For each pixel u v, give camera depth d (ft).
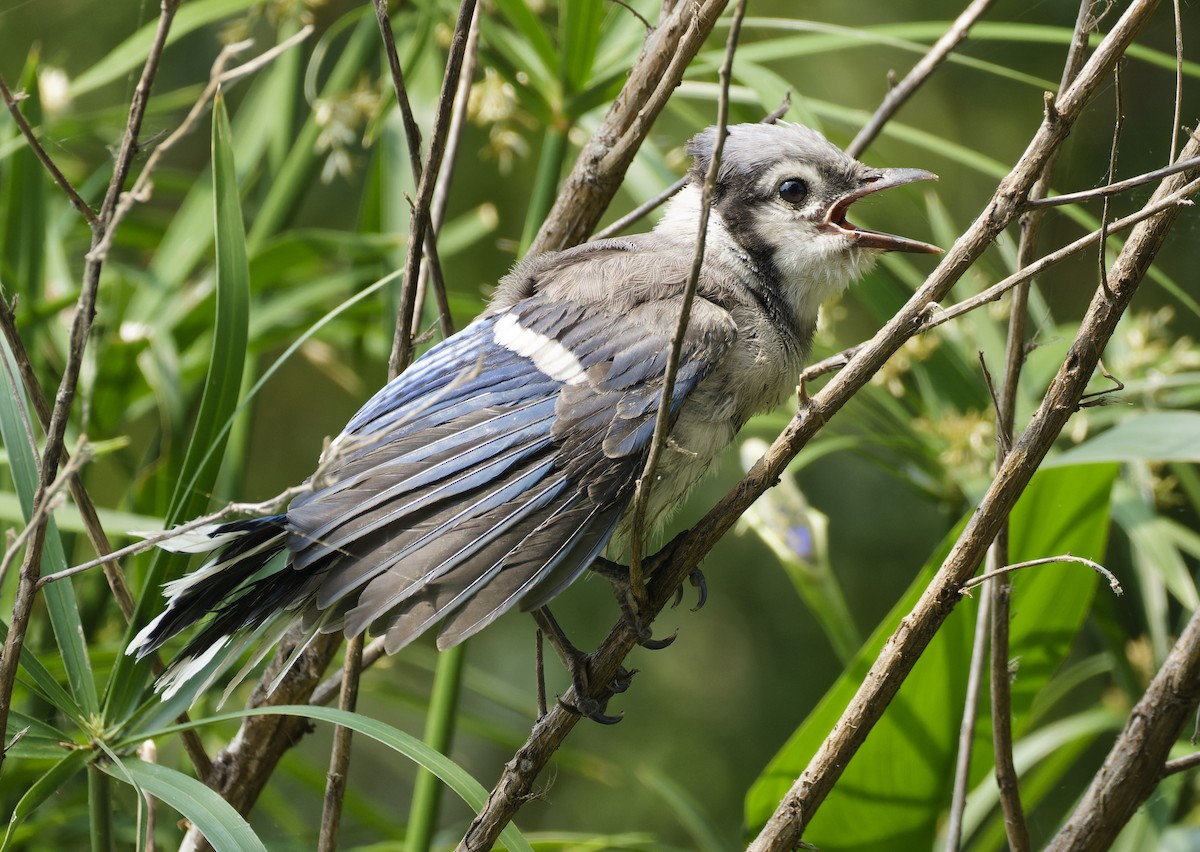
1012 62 32.73
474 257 34.22
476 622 15.02
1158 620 22.21
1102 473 19.33
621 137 18.83
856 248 19.85
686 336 17.85
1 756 13.16
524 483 16.60
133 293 26.58
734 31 11.91
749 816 19.84
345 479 16.11
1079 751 23.88
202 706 23.22
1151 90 31.07
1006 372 15.99
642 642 14.84
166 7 13.10
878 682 13.67
